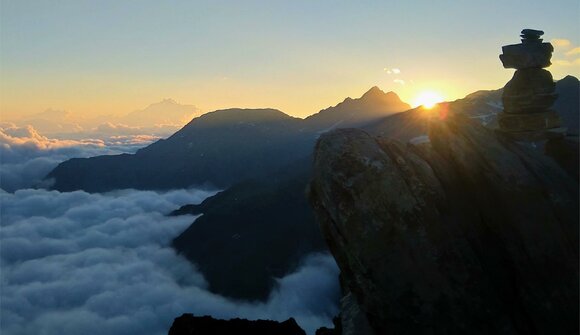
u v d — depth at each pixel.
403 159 20.00
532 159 21.09
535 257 18.42
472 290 18.11
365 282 18.83
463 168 20.36
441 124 21.55
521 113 23.64
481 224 19.48
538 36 23.56
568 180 20.62
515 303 18.12
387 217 18.66
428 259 18.31
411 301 18.20
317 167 20.30
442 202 19.44
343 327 21.92
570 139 23.22
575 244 18.59
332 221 19.86
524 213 19.12
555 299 17.83
